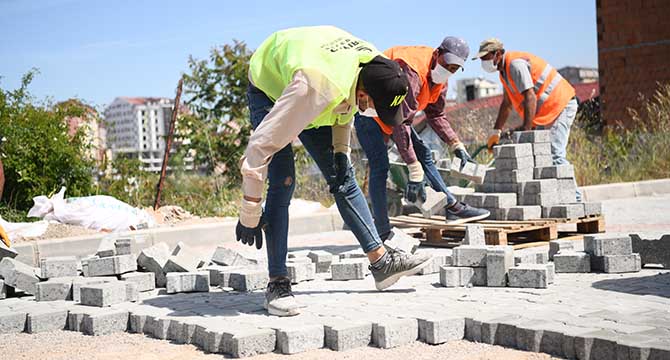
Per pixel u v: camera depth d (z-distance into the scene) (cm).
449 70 627
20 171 1027
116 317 436
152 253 570
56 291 509
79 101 1139
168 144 1166
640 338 326
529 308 409
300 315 415
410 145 644
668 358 305
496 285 489
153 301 483
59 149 1062
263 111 433
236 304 459
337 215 1010
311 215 989
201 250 846
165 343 403
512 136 862
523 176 748
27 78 1077
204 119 1580
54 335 434
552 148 841
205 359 365
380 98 399
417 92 616
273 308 418
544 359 341
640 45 1797
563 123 838
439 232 732
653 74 1780
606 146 1490
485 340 374
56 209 946
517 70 818
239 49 1623
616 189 1228
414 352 362
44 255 800
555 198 738
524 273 480
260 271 522
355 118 580
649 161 1398
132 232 863
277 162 429
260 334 369
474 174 764
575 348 337
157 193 1151
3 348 405
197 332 395
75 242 823
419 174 647
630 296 438
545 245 696
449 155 1300
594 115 1923
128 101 7494
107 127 1273
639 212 981
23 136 1043
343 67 388
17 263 557
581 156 1377
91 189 1134
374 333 378
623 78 1834
